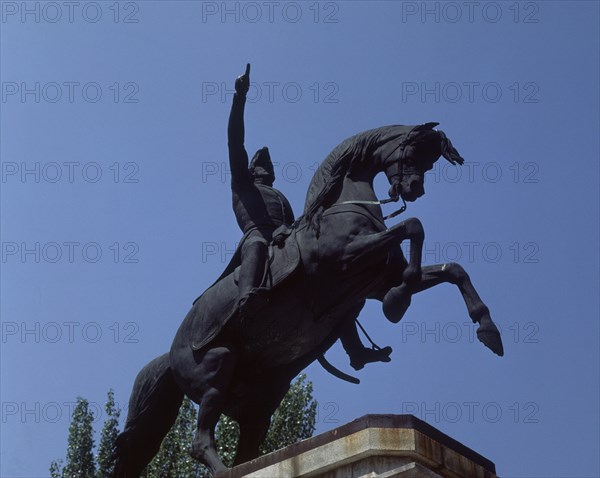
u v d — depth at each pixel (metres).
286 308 10.52
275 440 17.80
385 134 10.93
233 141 11.22
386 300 10.11
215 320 10.73
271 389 10.92
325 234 10.48
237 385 10.81
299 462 8.96
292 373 10.95
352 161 10.85
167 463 17.58
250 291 10.32
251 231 11.04
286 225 11.00
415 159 10.74
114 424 18.11
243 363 10.77
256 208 11.20
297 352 10.70
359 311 10.88
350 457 8.70
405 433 8.66
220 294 10.80
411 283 10.04
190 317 11.00
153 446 11.27
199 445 10.41
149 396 11.23
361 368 11.02
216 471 10.13
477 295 10.12
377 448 8.60
